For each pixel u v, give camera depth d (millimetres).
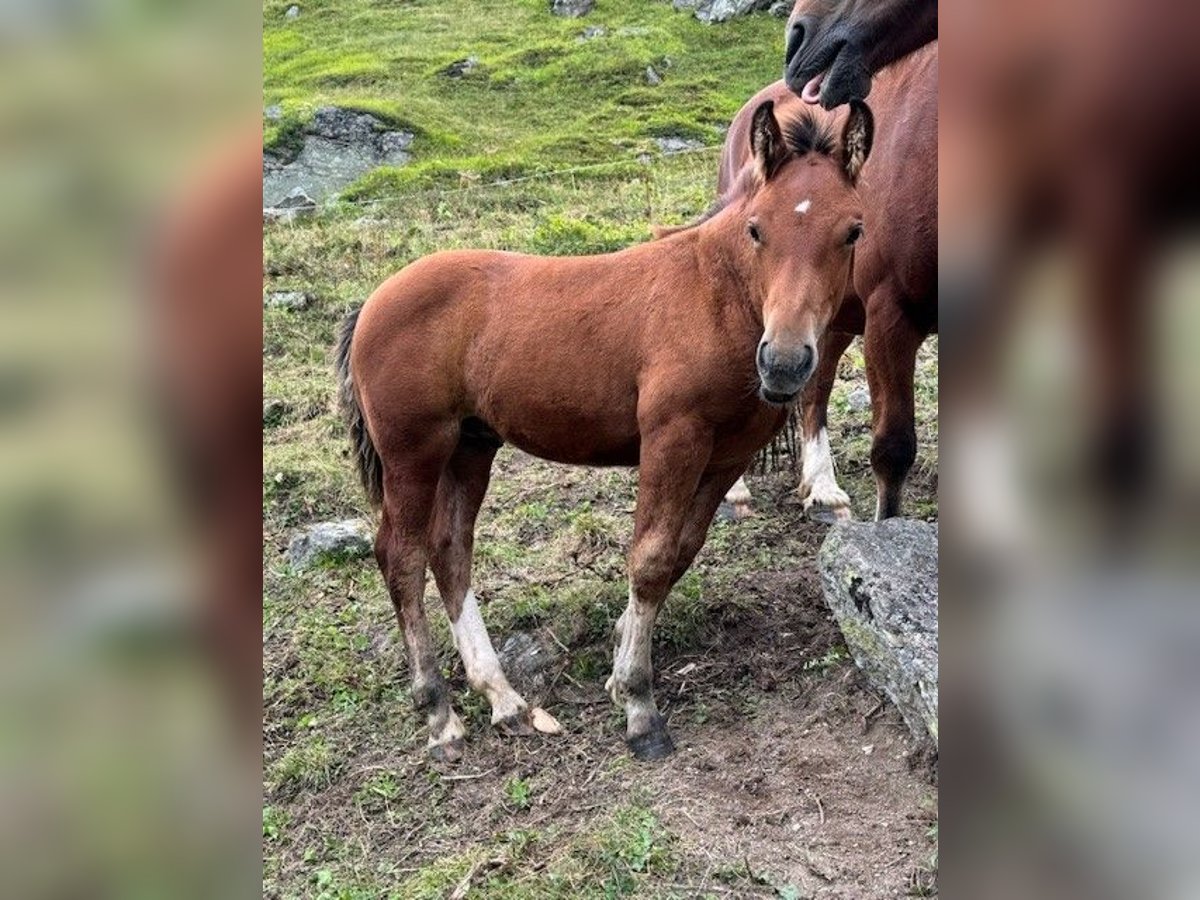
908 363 3604
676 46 19875
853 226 2748
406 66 19469
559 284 3322
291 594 4336
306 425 5887
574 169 12156
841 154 2799
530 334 3285
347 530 4594
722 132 15336
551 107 17359
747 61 19234
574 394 3254
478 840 2955
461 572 3570
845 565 3221
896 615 2986
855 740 3059
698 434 3062
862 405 5418
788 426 4535
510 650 3766
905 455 3660
